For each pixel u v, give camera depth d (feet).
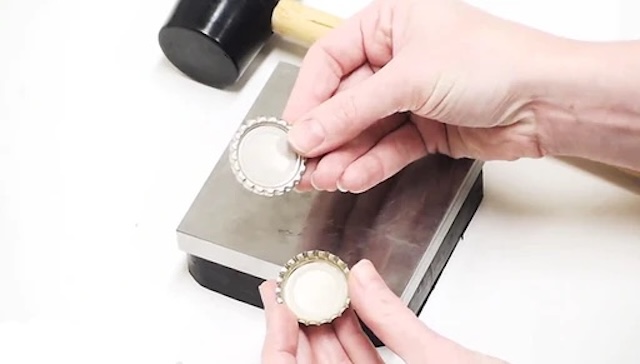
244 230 2.28
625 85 2.19
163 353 2.31
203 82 2.64
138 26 2.74
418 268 2.24
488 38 2.22
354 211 2.31
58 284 2.38
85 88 2.64
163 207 2.47
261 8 2.58
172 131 2.57
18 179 2.51
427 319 2.33
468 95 2.21
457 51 2.21
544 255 2.38
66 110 2.61
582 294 2.34
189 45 2.57
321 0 2.77
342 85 2.40
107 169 2.52
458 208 2.36
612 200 2.44
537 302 2.33
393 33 2.32
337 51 2.36
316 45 2.38
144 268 2.40
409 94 2.20
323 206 2.32
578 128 2.27
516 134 2.32
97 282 2.38
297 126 2.22
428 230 2.29
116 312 2.35
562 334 2.30
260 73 2.67
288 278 2.13
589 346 2.28
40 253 2.41
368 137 2.30
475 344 2.29
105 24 2.74
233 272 2.31
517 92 2.23
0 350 2.30
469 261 2.39
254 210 2.31
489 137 2.34
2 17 2.75
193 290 2.38
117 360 2.30
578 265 2.37
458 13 2.27
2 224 2.44
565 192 2.46
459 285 2.37
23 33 2.73
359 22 2.35
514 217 2.43
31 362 2.29
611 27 2.70
